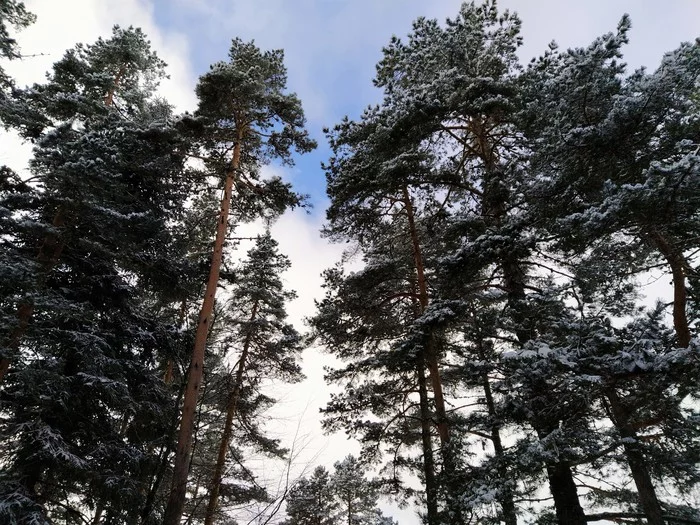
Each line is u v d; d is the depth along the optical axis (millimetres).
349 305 13781
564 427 6531
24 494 8062
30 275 8617
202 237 15609
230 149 14547
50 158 9195
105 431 10672
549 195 7996
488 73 10742
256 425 16328
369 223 14359
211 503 12453
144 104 16375
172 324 12664
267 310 18281
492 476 7082
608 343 6133
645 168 7090
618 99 6441
